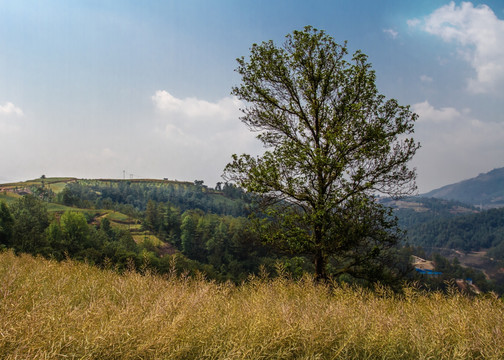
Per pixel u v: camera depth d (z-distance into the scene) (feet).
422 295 19.65
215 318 11.51
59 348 7.31
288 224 41.24
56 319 8.89
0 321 7.82
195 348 9.32
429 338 11.41
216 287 16.87
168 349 8.37
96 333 8.29
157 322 9.72
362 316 12.92
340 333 11.21
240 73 46.32
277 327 10.53
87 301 13.75
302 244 39.47
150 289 15.75
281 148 43.78
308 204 43.01
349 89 42.70
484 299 16.34
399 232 40.40
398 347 10.95
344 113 43.09
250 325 10.62
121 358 7.82
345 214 39.75
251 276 22.58
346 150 40.98
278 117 46.09
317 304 14.64
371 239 41.14
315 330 10.55
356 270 40.45
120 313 9.89
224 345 9.36
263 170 41.55
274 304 14.29
